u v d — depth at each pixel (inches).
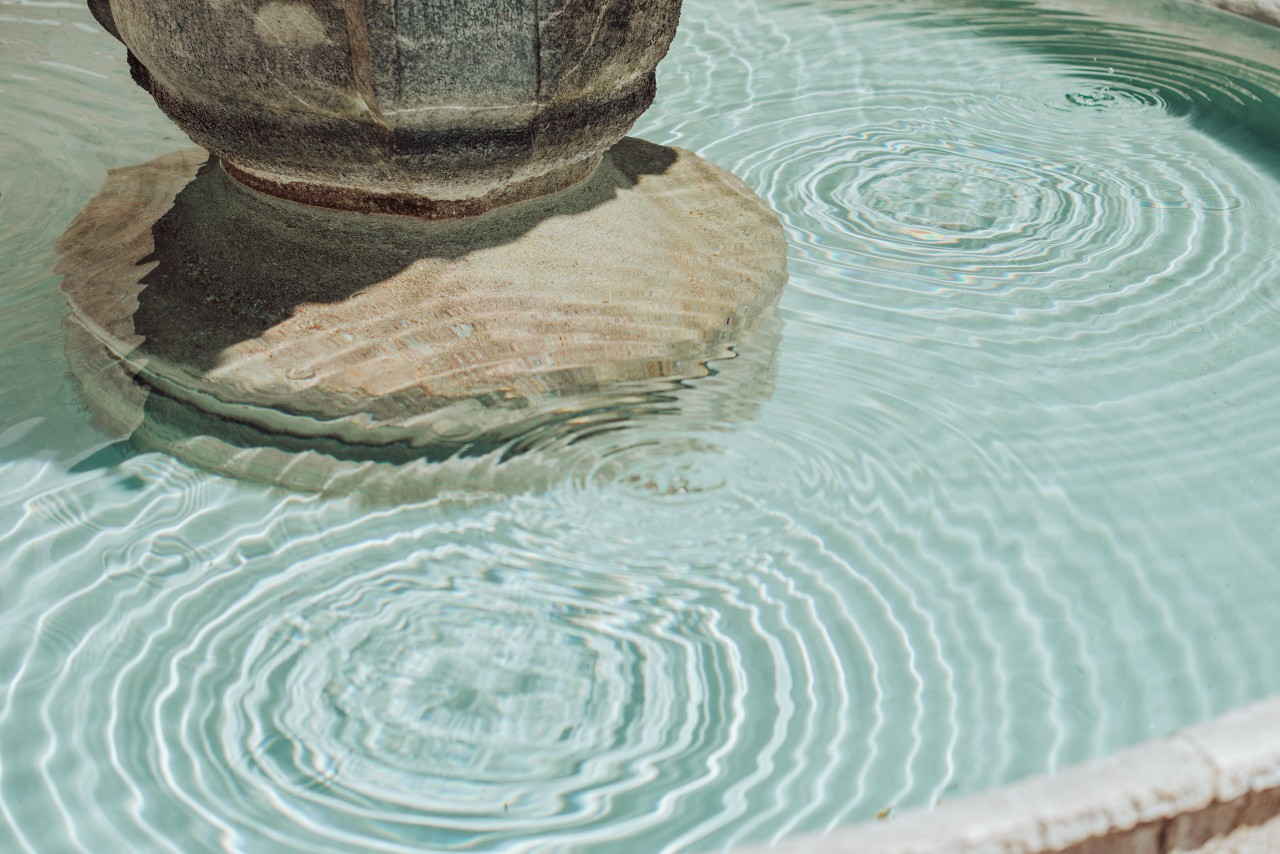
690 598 86.1
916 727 77.0
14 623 82.8
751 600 86.3
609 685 79.3
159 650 81.0
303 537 90.4
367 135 103.6
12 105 157.2
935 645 83.4
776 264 119.9
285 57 99.3
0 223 127.0
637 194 124.0
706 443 100.0
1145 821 52.3
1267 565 91.3
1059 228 137.3
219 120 107.0
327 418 97.7
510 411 100.1
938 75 177.9
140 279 110.9
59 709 76.7
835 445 101.0
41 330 108.2
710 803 71.3
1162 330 118.8
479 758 74.1
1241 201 143.0
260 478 95.0
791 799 71.6
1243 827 54.6
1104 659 82.8
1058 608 87.0
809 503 95.0
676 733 76.0
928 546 91.8
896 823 50.8
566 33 101.4
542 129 107.3
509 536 90.8
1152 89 172.7
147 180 127.6
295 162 107.4
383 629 82.9
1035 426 105.0
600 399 103.0
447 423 98.4
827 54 185.5
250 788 71.7
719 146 155.6
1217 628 85.7
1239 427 105.5
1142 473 100.0
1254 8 189.5
